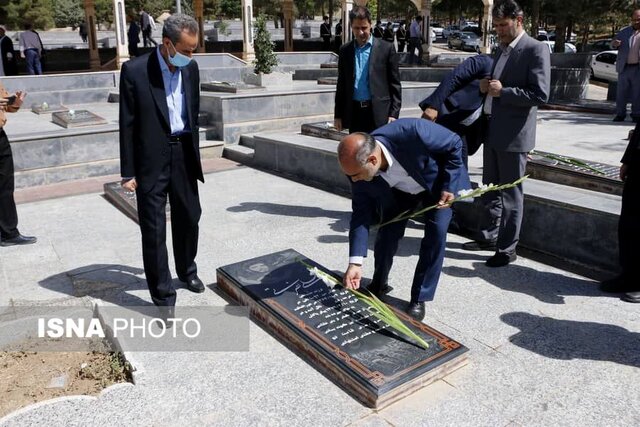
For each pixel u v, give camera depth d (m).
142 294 4.12
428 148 3.21
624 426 2.64
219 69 14.38
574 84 14.98
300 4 44.78
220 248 5.03
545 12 21.97
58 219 5.99
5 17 32.53
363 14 4.99
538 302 3.90
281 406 2.82
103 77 12.84
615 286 4.03
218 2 45.78
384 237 3.71
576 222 4.54
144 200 3.50
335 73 15.41
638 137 3.82
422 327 3.29
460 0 30.89
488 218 4.82
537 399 2.85
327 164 7.06
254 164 8.42
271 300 3.61
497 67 4.30
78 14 44.44
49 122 9.63
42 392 2.98
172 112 3.58
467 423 2.67
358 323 3.33
